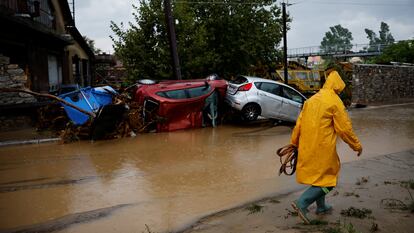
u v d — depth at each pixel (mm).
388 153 9023
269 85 13930
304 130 4332
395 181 6461
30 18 15250
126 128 11594
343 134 4195
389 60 40219
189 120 13031
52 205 5750
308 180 4312
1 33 13086
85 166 8078
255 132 12508
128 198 6039
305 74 25812
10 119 12805
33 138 11008
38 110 12742
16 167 8008
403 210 4832
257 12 20953
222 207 5504
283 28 22156
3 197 6125
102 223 5023
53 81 19328
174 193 6254
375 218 4535
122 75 34781
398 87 27219
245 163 8250
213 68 19016
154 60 17672
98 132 10930
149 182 6902
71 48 23531
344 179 6711
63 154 9234
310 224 4371
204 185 6668
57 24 22281
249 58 20984
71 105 11094
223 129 13047
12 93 12883
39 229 4863
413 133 12094
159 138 11352
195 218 5094
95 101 11828
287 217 4789
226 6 20344
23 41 14969
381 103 23609
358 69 23609
